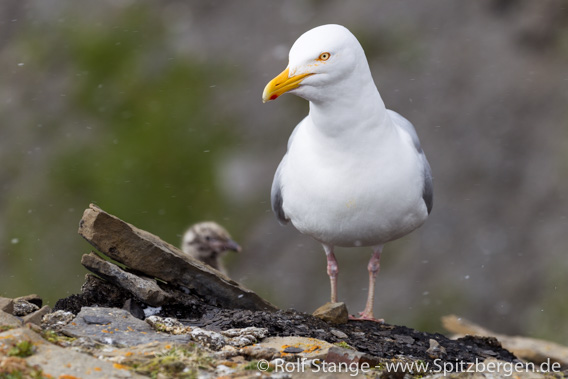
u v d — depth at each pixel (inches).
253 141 802.8
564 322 637.3
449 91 762.2
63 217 790.5
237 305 249.9
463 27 791.7
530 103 742.5
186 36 890.1
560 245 671.8
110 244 234.1
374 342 237.9
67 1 956.6
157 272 240.7
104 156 823.1
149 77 871.7
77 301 228.1
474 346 250.1
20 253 768.9
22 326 188.2
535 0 784.3
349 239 267.0
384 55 794.2
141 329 203.3
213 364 183.0
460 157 731.4
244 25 876.0
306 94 241.3
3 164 840.3
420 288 672.4
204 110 834.2
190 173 796.6
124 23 918.4
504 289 663.8
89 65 898.1
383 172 250.1
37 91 893.2
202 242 391.9
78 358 168.6
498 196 708.7
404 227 267.0
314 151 253.3
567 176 700.7
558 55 762.2
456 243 694.5
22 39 940.6
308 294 695.1
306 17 852.6
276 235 735.7
